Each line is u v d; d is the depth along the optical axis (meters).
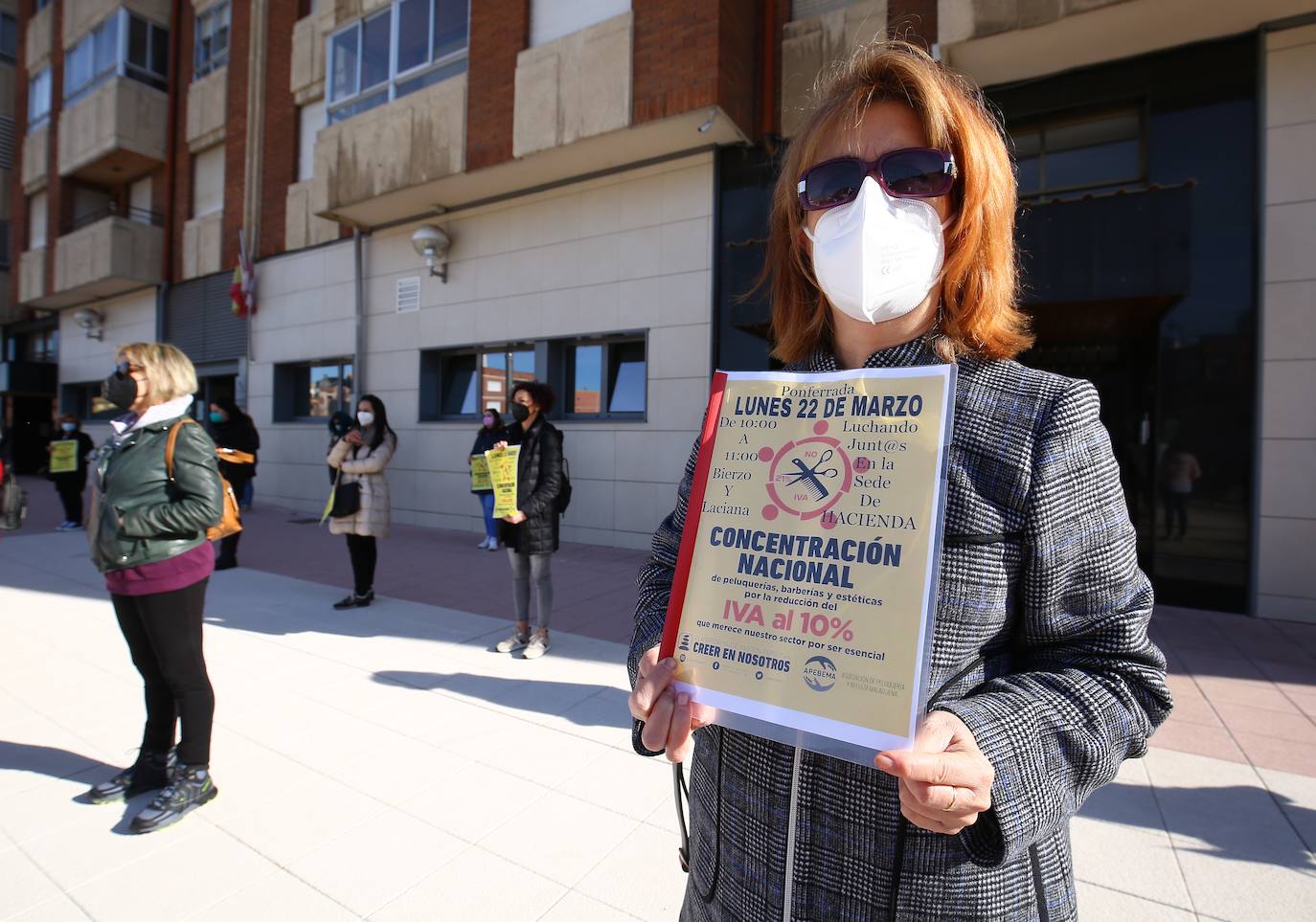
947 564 0.84
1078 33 5.69
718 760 1.02
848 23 7.21
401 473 10.52
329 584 6.70
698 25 7.05
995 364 0.94
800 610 0.88
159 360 2.73
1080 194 6.26
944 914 0.82
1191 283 5.26
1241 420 5.60
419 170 9.04
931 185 0.97
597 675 4.19
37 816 2.68
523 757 3.13
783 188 1.18
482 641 4.86
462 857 2.42
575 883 2.28
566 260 8.92
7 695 3.88
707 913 1.01
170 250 14.38
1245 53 5.62
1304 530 5.41
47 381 17.64
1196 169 5.75
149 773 2.85
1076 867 2.31
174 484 2.68
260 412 12.54
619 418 8.70
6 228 18.62
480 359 10.02
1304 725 3.45
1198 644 4.81
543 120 7.97
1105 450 0.85
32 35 17.36
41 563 7.76
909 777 0.72
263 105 12.57
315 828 2.59
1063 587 0.83
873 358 1.01
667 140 7.74
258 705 3.70
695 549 0.98
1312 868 2.30
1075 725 0.78
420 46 9.51
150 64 14.62
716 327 7.88
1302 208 5.43
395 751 3.19
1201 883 2.23
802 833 0.89
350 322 11.16
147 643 2.79
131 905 2.19
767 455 0.96
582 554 8.05
